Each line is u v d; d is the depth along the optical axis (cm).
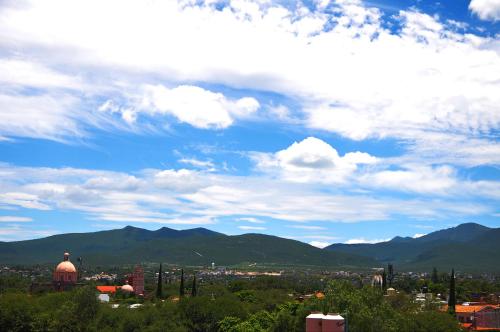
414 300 13000
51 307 13438
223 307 14138
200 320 13825
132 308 14550
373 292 10275
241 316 14062
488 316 16050
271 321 12131
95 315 12738
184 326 13350
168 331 12638
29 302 12738
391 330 9419
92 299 12794
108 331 12294
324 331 7162
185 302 13988
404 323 10150
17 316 12025
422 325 10756
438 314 11425
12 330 11931
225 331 13100
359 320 9125
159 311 13662
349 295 9800
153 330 12550
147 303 17150
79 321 12394
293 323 10156
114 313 13012
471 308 16525
